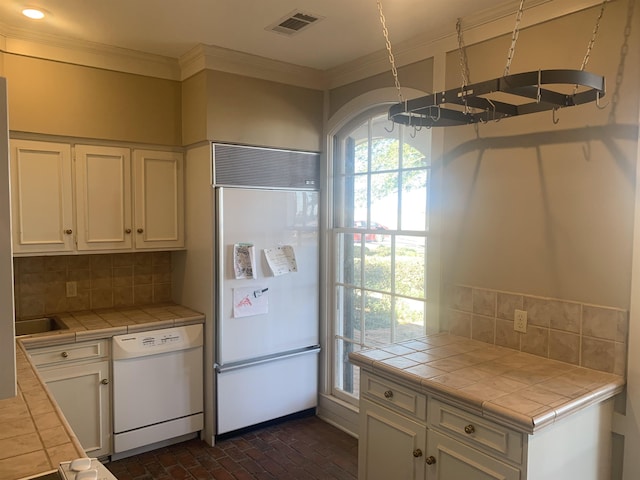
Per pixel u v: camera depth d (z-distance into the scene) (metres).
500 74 2.46
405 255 3.12
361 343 3.48
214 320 3.20
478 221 2.59
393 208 3.21
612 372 2.06
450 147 2.72
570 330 2.20
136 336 3.02
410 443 2.12
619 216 2.04
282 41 2.92
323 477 2.89
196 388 3.26
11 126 2.79
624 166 2.02
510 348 2.44
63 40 2.88
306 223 3.57
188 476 2.88
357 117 3.46
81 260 3.38
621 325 2.03
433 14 2.51
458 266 2.70
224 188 3.15
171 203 3.39
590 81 1.58
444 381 1.99
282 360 3.52
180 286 3.60
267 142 3.33
